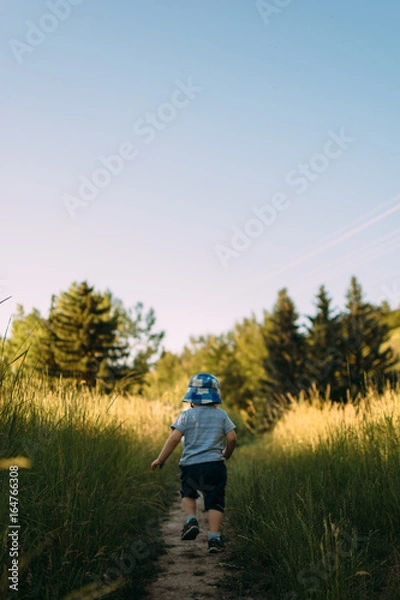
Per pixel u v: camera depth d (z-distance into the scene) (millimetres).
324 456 6316
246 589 3672
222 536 4941
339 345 34875
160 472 7523
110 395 8031
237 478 6906
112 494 4625
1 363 3963
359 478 5188
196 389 5059
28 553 3189
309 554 3514
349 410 7492
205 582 3826
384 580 3430
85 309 32625
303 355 39750
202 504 7441
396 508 4359
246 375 52188
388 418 5785
